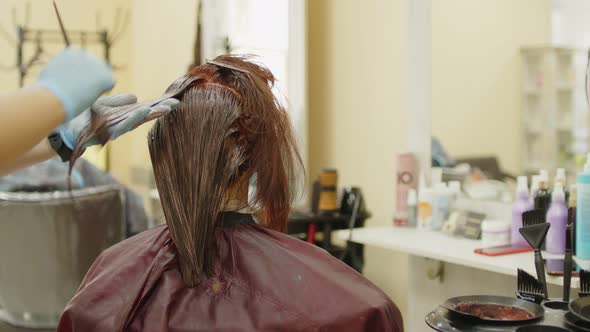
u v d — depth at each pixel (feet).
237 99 3.37
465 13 6.97
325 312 2.99
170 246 3.28
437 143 7.38
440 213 7.06
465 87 7.01
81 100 2.09
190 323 3.02
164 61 10.37
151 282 3.12
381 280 8.34
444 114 7.29
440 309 3.56
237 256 3.23
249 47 9.01
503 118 6.70
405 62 7.90
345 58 8.74
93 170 9.62
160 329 2.99
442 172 7.32
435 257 5.89
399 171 7.46
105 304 3.11
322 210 8.23
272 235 3.40
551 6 6.23
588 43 5.94
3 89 10.88
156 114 2.77
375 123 8.34
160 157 3.28
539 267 3.93
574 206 5.47
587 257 5.27
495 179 6.77
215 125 3.26
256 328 3.00
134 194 9.58
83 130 2.63
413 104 7.63
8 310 8.08
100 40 11.14
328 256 3.32
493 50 6.72
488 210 6.82
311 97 9.27
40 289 7.89
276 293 3.08
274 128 3.49
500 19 6.66
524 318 3.37
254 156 3.42
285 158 3.59
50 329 8.05
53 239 7.74
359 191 8.44
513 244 6.08
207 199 3.20
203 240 3.18
